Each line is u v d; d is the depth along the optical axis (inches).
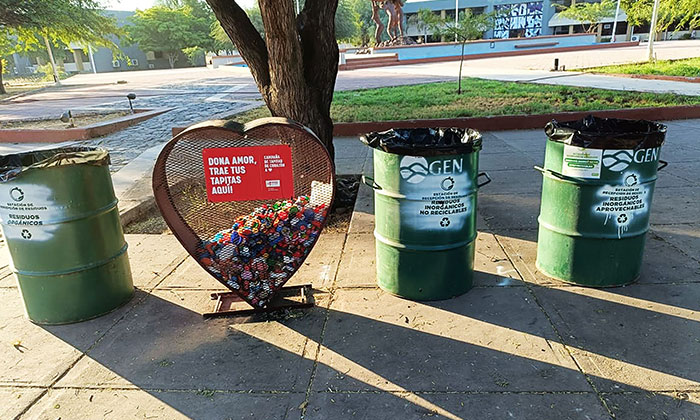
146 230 230.4
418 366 117.2
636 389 106.3
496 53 1472.7
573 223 147.5
